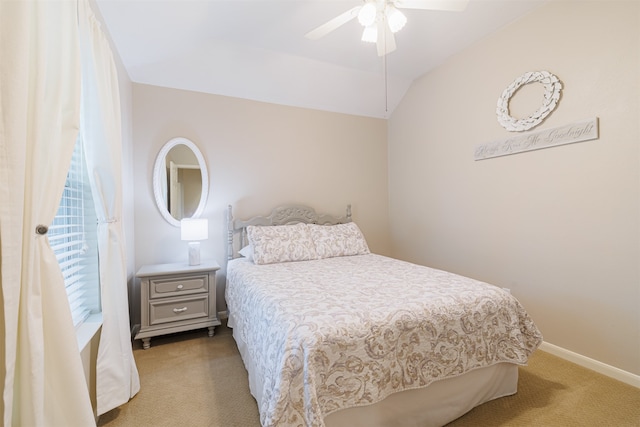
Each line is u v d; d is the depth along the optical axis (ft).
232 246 9.89
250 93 10.18
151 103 8.95
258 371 4.96
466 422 4.84
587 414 5.01
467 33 8.35
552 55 6.99
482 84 8.69
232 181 10.09
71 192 5.18
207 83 9.44
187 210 9.43
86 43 4.52
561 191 6.92
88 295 5.58
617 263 6.02
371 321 4.25
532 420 4.88
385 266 7.87
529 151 7.57
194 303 8.18
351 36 8.28
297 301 4.93
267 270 7.58
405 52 9.30
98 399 4.74
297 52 9.00
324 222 11.43
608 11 6.05
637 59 5.70
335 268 7.70
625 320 5.92
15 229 2.58
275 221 10.53
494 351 5.12
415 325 4.48
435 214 10.57
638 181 5.72
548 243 7.20
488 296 5.26
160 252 9.09
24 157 2.63
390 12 5.50
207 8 6.66
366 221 12.59
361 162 12.46
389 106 12.25
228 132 10.03
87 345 4.55
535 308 7.50
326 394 3.78
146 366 6.70
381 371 4.14
